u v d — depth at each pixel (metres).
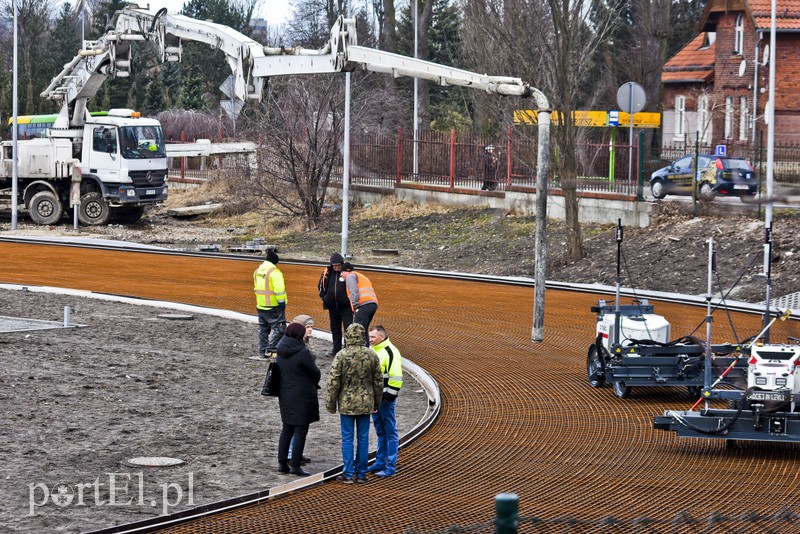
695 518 13.15
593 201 48.38
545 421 19.55
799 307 33.09
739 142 67.12
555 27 43.78
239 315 30.69
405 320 31.28
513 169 54.81
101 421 17.83
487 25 52.41
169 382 21.44
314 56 27.48
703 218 43.59
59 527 12.27
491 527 12.60
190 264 43.81
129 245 49.56
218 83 119.31
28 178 59.16
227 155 71.44
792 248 38.03
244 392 20.95
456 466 16.31
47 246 49.28
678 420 17.12
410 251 50.31
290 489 14.55
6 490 13.67
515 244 47.97
